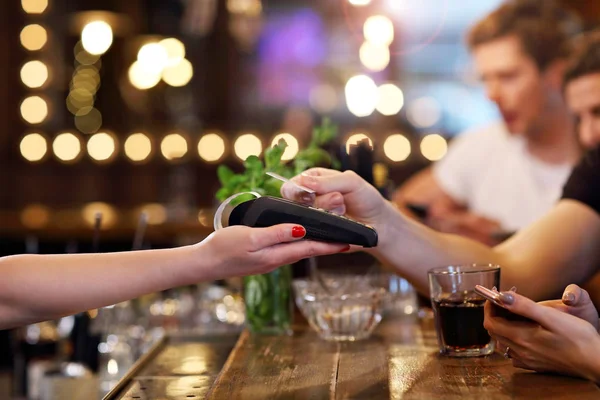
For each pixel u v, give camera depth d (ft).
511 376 3.83
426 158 19.15
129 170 20.61
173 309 7.23
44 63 20.66
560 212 5.77
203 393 4.20
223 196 5.43
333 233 3.89
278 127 20.39
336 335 5.07
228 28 20.53
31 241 14.06
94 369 6.16
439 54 19.04
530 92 11.25
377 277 6.22
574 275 5.58
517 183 11.78
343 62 19.89
